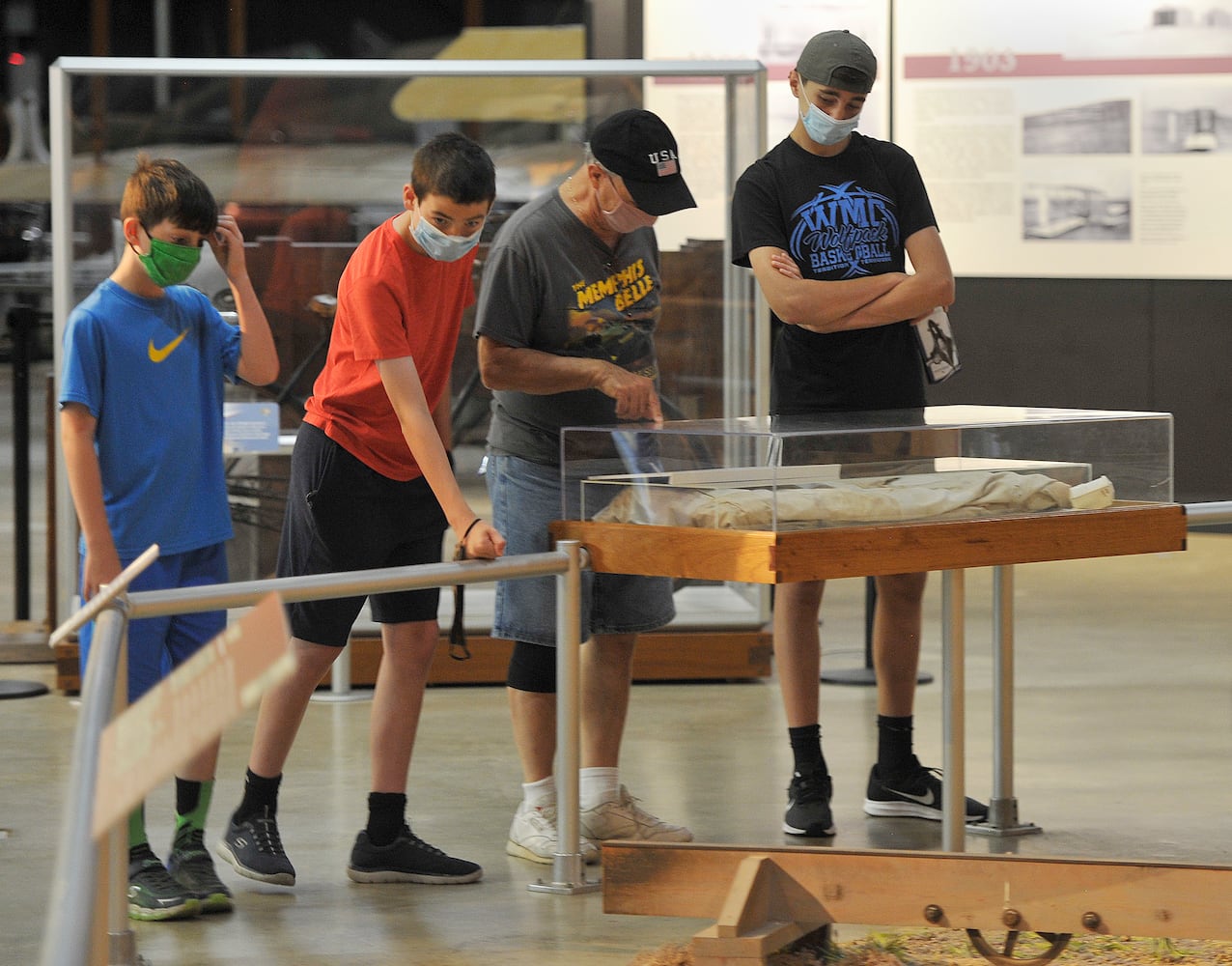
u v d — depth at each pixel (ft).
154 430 20.58
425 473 20.56
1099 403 57.47
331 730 32.04
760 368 35.81
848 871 17.69
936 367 24.90
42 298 52.19
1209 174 55.52
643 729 32.19
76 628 16.48
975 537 20.06
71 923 8.19
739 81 35.35
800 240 24.45
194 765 21.29
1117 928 17.03
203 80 34.73
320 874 22.72
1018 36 55.88
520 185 36.19
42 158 103.24
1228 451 56.49
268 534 35.99
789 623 24.61
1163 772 28.53
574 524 21.33
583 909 20.99
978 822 25.07
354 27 99.86
